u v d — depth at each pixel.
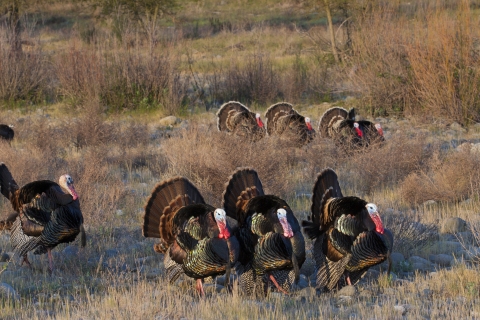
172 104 75.31
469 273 28.59
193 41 127.19
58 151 57.16
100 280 29.58
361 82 73.94
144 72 78.25
